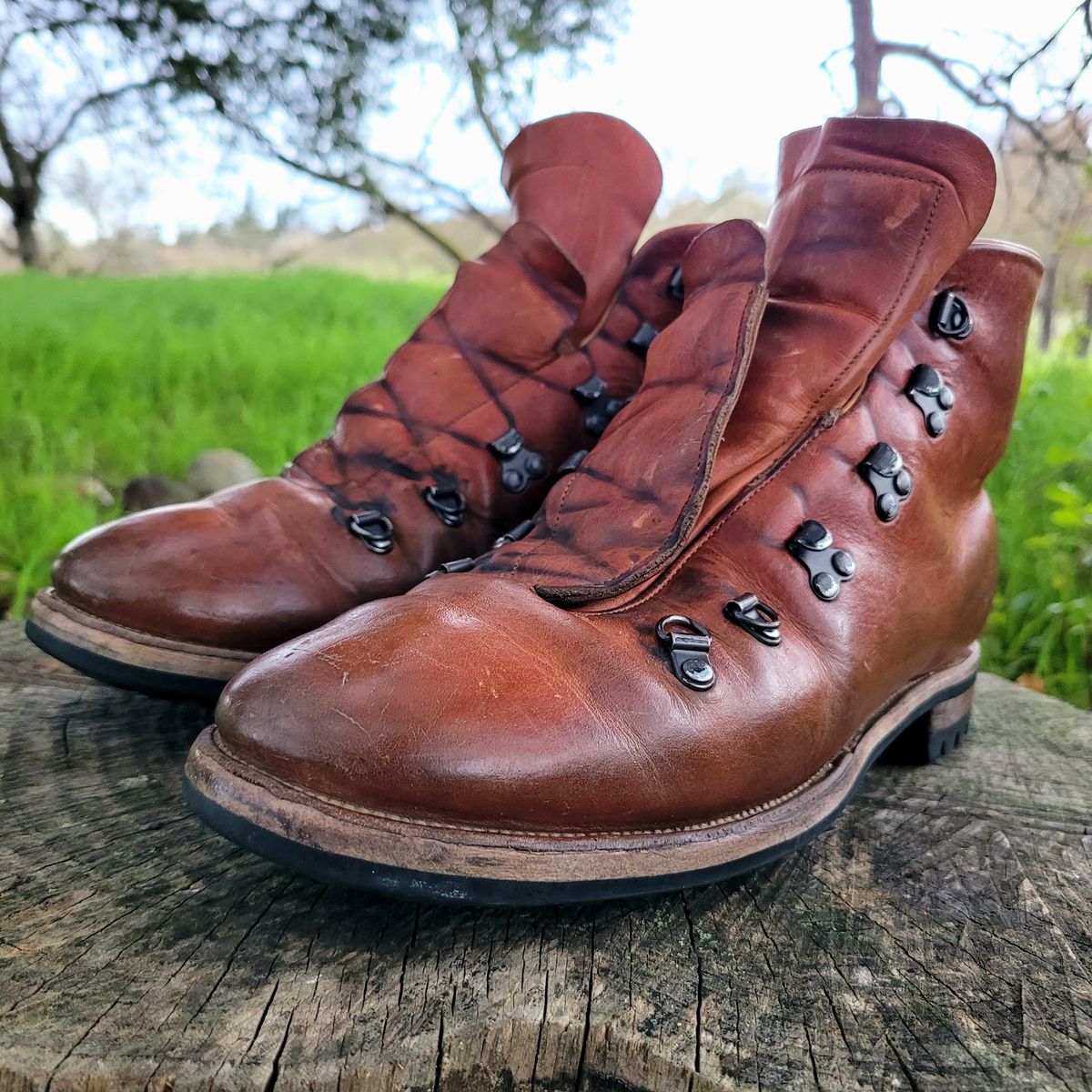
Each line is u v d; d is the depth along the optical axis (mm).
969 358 331
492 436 383
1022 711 441
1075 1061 229
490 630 252
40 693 400
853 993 247
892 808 338
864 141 305
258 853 229
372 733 227
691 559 292
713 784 257
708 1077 222
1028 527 851
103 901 266
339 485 379
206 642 340
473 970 246
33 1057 215
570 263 379
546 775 232
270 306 2406
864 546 308
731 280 293
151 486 976
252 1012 230
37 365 1408
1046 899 286
